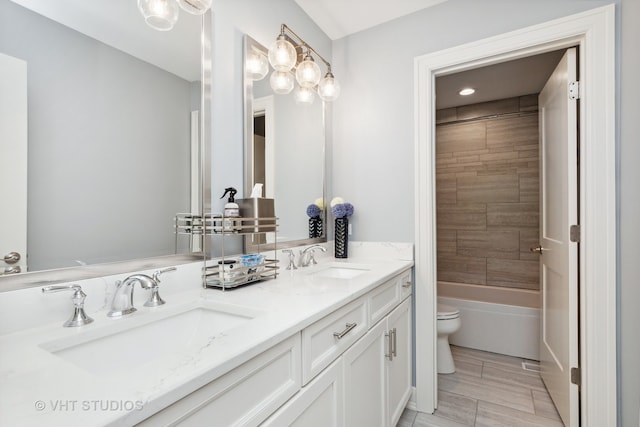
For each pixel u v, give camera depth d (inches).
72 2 35.9
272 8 66.7
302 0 73.5
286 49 55.1
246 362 26.4
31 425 15.8
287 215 70.7
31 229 31.9
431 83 76.5
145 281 36.0
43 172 33.0
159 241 44.1
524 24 65.8
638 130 55.7
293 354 32.6
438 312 92.9
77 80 36.0
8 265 30.2
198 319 40.7
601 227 58.3
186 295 43.6
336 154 89.0
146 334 35.0
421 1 74.1
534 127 119.7
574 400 63.9
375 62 83.4
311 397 35.0
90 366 29.9
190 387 20.8
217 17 53.9
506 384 85.0
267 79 65.1
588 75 59.6
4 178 30.2
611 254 57.5
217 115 53.6
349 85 87.3
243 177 58.8
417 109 76.4
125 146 40.6
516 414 71.7
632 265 56.3
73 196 35.4
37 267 32.2
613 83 57.2
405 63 79.1
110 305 37.1
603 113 58.0
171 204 46.0
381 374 56.2
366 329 50.4
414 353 75.9
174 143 46.7
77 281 34.9
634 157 56.1
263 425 28.2
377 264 71.4
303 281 52.8
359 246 84.0
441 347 92.3
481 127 129.6
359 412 47.6
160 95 44.9
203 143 50.9
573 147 64.0
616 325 57.5
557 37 62.1
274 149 66.6
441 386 84.6
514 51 67.2
